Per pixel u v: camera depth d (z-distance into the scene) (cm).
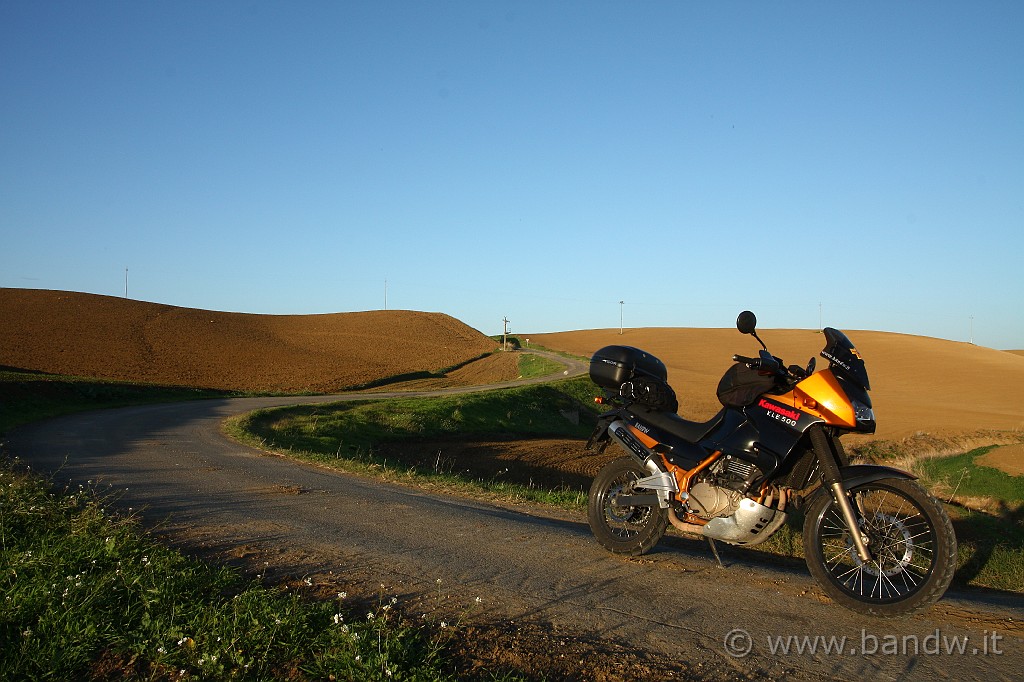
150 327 8394
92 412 2927
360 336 9969
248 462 1332
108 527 589
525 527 709
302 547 600
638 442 579
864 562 460
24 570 470
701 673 371
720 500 518
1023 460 2122
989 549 719
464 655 380
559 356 8931
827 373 488
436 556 578
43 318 8069
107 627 387
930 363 7756
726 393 539
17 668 345
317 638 380
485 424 3722
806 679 367
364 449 2661
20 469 1088
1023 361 8012
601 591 498
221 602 431
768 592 502
